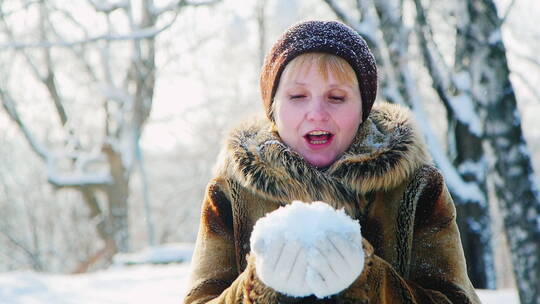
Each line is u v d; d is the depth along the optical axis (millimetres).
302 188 1444
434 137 7648
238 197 1563
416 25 8023
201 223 1648
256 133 1623
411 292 1259
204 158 24297
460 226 7836
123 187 18297
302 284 1064
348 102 1513
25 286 6703
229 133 1634
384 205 1487
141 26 15477
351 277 1062
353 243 1062
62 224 24297
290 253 1047
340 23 1596
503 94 5059
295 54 1518
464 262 1515
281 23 8008
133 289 6625
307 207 1088
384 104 1672
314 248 1037
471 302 1427
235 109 20797
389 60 7484
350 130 1517
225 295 1308
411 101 7402
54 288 6617
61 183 17750
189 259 11648
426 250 1493
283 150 1486
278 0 7852
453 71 8250
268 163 1491
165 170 29953
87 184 17906
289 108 1524
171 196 25812
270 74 1593
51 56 18188
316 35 1527
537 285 4902
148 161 27000
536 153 25203
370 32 7297
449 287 1441
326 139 1517
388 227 1477
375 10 7410
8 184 25516
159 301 5762
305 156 1524
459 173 8016
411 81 7422
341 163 1460
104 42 16984
